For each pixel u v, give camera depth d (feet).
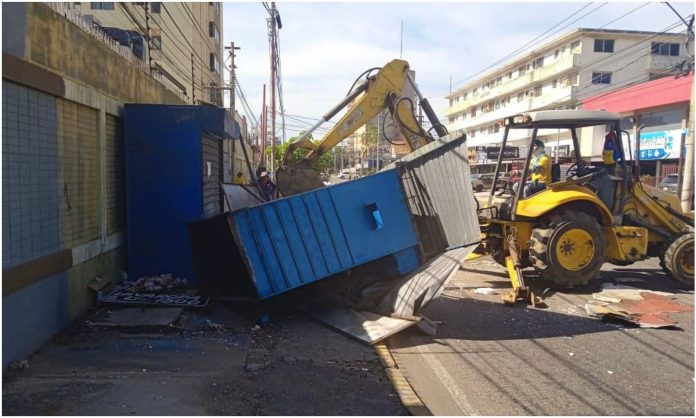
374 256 24.16
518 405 15.71
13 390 14.56
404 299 22.72
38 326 17.78
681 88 91.09
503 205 32.81
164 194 26.81
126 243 26.99
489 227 33.78
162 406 13.97
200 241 24.03
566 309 26.78
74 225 21.03
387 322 21.81
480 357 19.77
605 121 32.14
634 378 17.94
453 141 25.84
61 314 19.58
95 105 22.95
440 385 17.15
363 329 21.49
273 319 23.49
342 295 24.61
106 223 24.63
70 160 20.62
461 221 24.85
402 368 18.58
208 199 30.17
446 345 21.06
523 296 27.68
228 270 23.45
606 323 24.40
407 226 24.91
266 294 22.12
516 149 72.79
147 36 39.42
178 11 111.34
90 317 21.29
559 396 16.39
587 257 30.04
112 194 25.90
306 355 19.06
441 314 25.49
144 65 33.91
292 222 22.90
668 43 145.38
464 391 16.69
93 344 18.79
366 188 24.36
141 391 14.88
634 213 32.89
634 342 21.72
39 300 17.84
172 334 20.40
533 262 30.50
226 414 13.78
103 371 16.31
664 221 32.76
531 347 20.97
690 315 25.72
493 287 31.81
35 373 15.94
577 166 33.19
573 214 30.04
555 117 31.50
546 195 30.81
